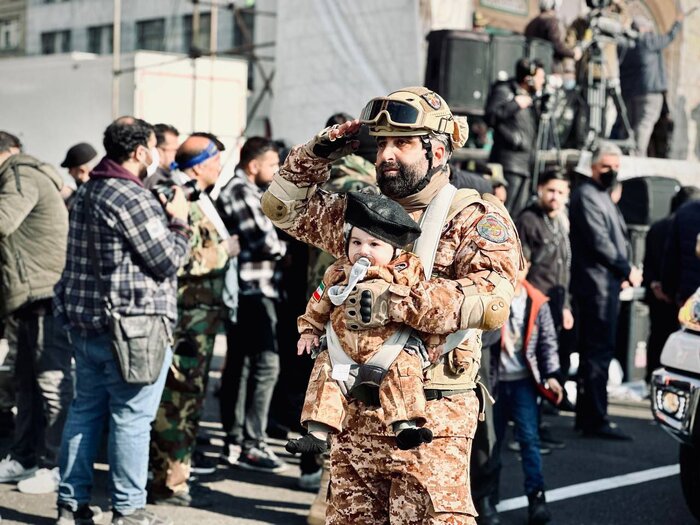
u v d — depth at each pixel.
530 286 5.29
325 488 4.98
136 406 4.54
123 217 4.37
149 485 5.29
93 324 4.45
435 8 10.35
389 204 2.74
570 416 8.16
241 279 6.03
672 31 11.62
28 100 13.34
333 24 10.59
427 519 2.81
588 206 7.29
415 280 2.73
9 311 5.45
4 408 6.44
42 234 5.42
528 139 8.90
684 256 7.75
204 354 5.24
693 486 5.19
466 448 2.86
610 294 7.30
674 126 12.12
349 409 2.88
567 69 11.00
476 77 10.00
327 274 2.85
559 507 5.61
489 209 2.88
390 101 2.85
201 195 5.31
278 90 11.11
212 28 13.13
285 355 6.55
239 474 6.03
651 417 8.09
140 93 11.90
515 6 11.99
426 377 2.82
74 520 4.64
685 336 5.09
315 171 3.03
